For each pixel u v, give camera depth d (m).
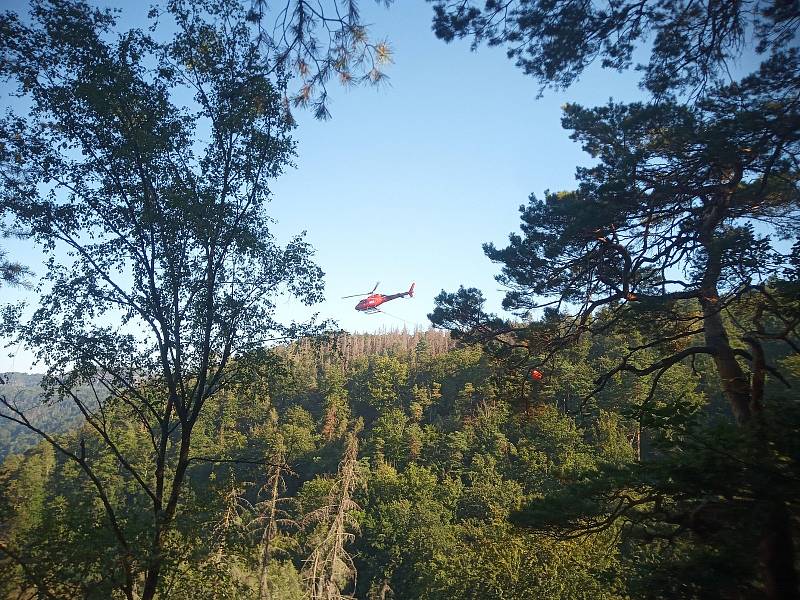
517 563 20.58
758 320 8.71
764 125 5.90
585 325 10.61
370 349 114.56
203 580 7.93
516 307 10.73
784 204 8.02
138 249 8.27
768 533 5.45
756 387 8.30
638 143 8.80
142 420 8.38
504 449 45.12
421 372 73.81
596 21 5.58
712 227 8.24
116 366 8.02
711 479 5.46
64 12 7.54
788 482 4.96
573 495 7.41
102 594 6.59
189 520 7.78
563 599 18.97
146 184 8.40
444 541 33.69
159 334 8.29
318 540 23.48
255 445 51.53
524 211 10.35
